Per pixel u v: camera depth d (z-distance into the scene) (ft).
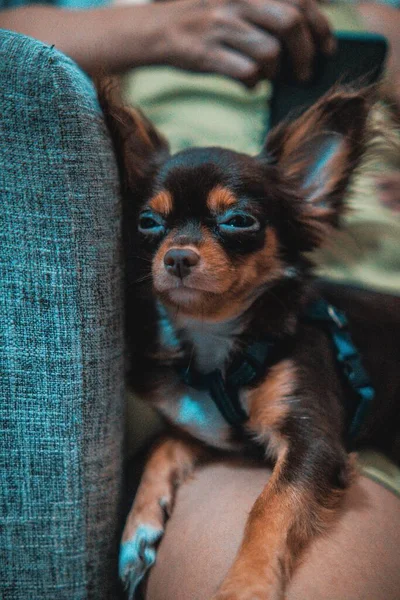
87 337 2.86
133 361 3.87
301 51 4.15
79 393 2.85
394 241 5.13
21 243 2.72
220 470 3.66
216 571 2.91
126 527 3.27
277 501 3.05
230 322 3.62
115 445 3.12
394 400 4.49
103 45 4.79
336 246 4.92
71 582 2.92
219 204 3.36
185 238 3.30
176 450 3.80
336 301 4.55
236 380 3.50
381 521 3.18
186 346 3.72
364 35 4.20
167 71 6.17
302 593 2.76
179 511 3.38
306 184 3.92
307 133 3.81
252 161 3.70
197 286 3.28
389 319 4.57
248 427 3.58
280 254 3.67
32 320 2.77
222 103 5.94
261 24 4.18
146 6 5.00
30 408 2.80
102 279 2.92
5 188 2.68
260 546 2.83
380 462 3.92
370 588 2.84
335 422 3.46
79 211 2.78
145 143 3.89
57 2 7.06
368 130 3.72
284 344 3.59
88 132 2.83
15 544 2.83
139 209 3.58
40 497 2.84
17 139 2.68
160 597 3.04
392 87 3.80
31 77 2.69
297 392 3.43
